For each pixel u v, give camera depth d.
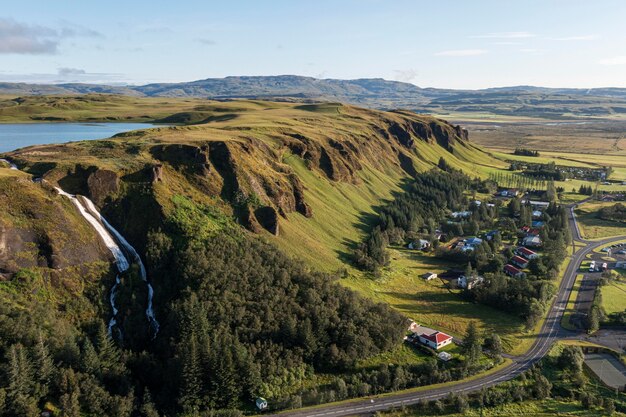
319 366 114.94
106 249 125.06
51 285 109.38
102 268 120.38
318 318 120.12
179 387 98.06
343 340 119.25
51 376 91.12
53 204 121.31
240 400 103.50
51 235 114.88
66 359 94.44
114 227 133.75
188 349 99.12
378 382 111.38
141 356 102.62
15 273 104.75
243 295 121.69
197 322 107.19
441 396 108.56
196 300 112.12
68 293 110.56
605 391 114.00
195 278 120.19
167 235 133.25
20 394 85.31
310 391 106.31
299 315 121.50
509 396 108.69
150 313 115.75
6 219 110.06
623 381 118.19
